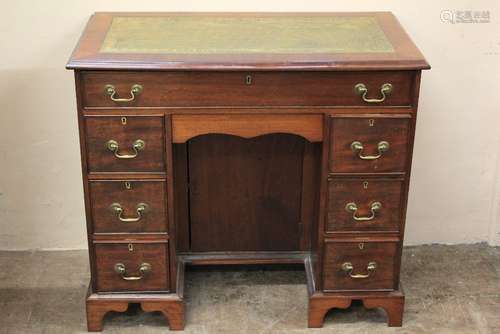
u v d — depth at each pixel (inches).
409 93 86.7
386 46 89.0
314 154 100.0
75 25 102.3
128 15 99.5
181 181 102.2
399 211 92.9
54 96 105.9
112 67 83.0
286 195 103.5
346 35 92.9
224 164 101.3
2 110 106.1
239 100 86.6
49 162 109.8
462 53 105.4
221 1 101.9
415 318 101.3
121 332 98.2
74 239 115.1
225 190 103.1
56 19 101.7
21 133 107.7
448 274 110.4
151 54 85.4
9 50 102.8
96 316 97.1
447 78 106.9
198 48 87.7
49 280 108.3
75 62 83.1
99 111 86.3
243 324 99.8
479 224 116.6
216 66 83.4
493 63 106.0
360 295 97.5
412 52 87.1
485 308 103.5
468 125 109.9
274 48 88.1
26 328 98.7
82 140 87.7
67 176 111.0
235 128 88.3
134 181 90.4
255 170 101.9
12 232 113.8
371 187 91.4
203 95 86.1
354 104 87.0
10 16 101.0
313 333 98.3
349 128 88.1
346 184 91.2
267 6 102.5
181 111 86.8
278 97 86.5
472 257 114.6
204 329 98.7
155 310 97.3
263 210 104.5
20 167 109.7
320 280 96.8
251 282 107.9
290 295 105.4
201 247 106.4
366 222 93.3
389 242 94.5
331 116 87.4
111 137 87.7
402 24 104.0
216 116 87.4
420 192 114.2
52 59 103.8
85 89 85.0
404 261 113.3
